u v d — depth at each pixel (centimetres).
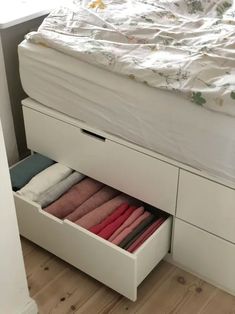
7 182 133
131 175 172
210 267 170
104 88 161
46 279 178
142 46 163
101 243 157
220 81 141
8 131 204
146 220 171
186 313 164
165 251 177
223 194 150
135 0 198
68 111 179
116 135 169
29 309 162
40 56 175
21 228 189
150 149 161
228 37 163
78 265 174
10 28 199
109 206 177
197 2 197
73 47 166
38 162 198
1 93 193
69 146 188
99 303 168
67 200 181
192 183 155
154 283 176
